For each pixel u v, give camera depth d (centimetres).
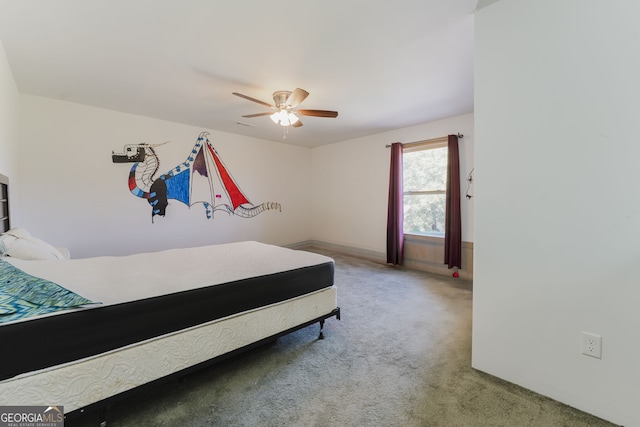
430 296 327
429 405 150
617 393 136
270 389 162
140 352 138
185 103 344
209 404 150
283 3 169
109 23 188
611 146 134
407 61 242
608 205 136
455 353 203
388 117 404
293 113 309
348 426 135
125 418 139
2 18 181
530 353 161
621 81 131
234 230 508
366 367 185
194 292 160
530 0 155
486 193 174
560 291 150
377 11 177
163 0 166
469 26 194
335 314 241
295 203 609
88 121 354
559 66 147
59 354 117
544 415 142
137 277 176
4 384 106
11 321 108
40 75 268
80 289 147
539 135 154
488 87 172
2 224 234
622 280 133
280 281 203
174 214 432
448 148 399
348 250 562
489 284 175
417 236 451
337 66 250
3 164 236
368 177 521
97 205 364
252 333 184
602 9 135
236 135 506
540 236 156
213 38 207
